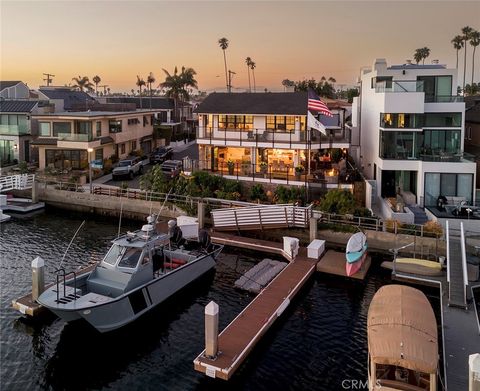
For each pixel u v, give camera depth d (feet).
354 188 118.21
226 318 67.21
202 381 53.36
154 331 64.64
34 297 66.59
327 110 116.06
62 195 131.34
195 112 139.44
